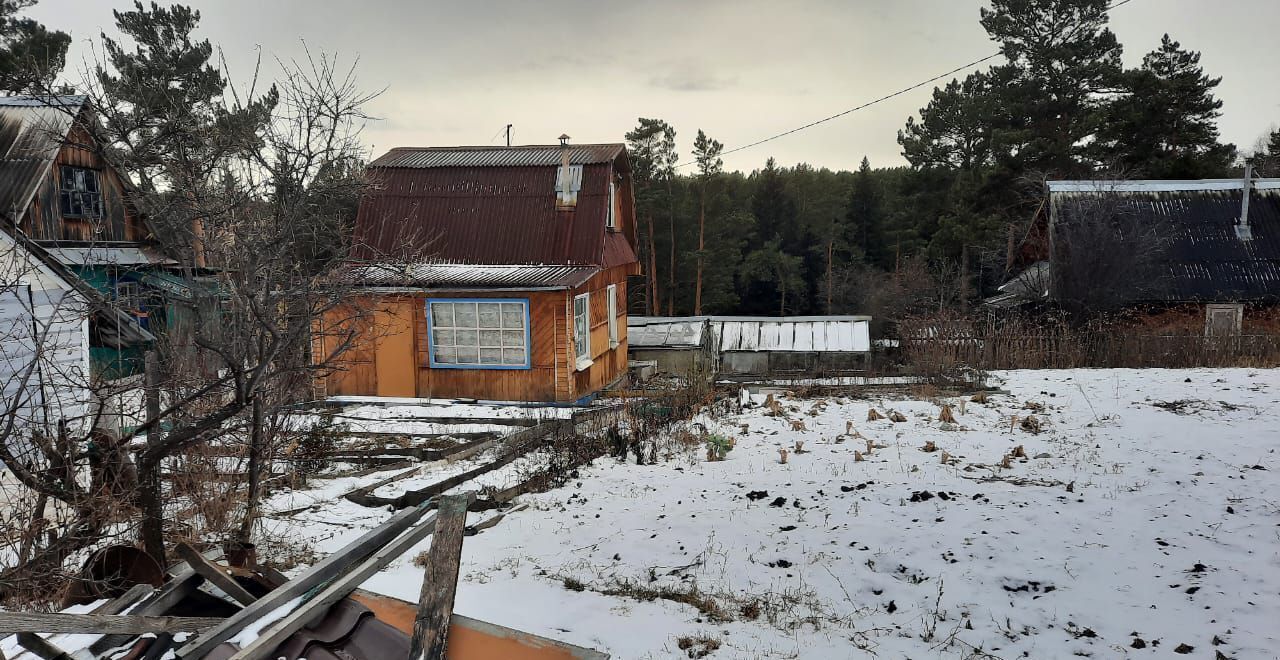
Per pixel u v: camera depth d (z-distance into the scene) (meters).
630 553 8.23
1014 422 12.63
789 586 7.20
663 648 6.00
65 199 15.78
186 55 20.77
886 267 57.47
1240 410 12.83
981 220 37.16
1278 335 19.06
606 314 20.38
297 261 8.60
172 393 8.26
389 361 17.05
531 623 6.47
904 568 7.42
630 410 14.39
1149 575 6.84
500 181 18.55
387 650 3.36
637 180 47.47
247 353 7.27
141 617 3.55
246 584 4.29
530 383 16.72
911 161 42.88
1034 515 8.44
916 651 5.86
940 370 17.44
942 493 9.32
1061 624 6.14
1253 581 6.54
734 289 55.03
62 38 21.66
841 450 11.73
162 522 7.39
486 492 10.53
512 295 16.59
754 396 16.42
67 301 9.57
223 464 9.10
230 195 7.64
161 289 10.52
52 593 6.15
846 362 23.52
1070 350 19.50
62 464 6.57
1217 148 36.81
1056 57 35.44
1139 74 35.56
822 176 74.69
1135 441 11.27
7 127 15.36
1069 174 35.53
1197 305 23.48
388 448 12.81
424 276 16.48
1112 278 22.81
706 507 9.52
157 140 7.70
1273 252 24.28
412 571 7.70
